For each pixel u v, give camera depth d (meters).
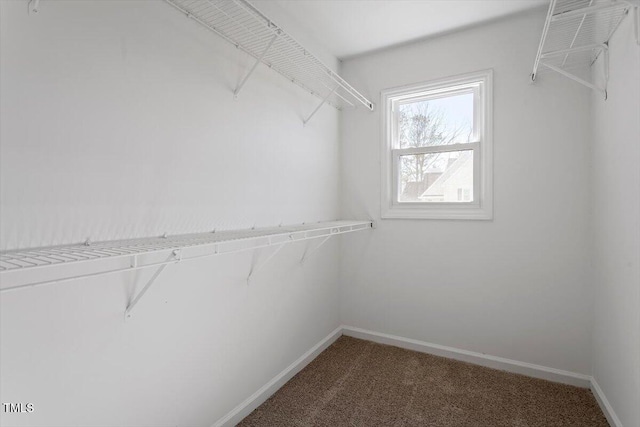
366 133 2.48
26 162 0.86
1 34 0.81
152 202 1.18
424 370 2.04
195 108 1.35
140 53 1.13
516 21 1.98
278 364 1.87
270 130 1.79
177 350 1.29
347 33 2.15
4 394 0.83
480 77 2.08
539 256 1.95
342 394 1.78
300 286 2.08
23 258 0.74
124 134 1.09
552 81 1.90
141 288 1.15
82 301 0.98
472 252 2.14
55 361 0.93
